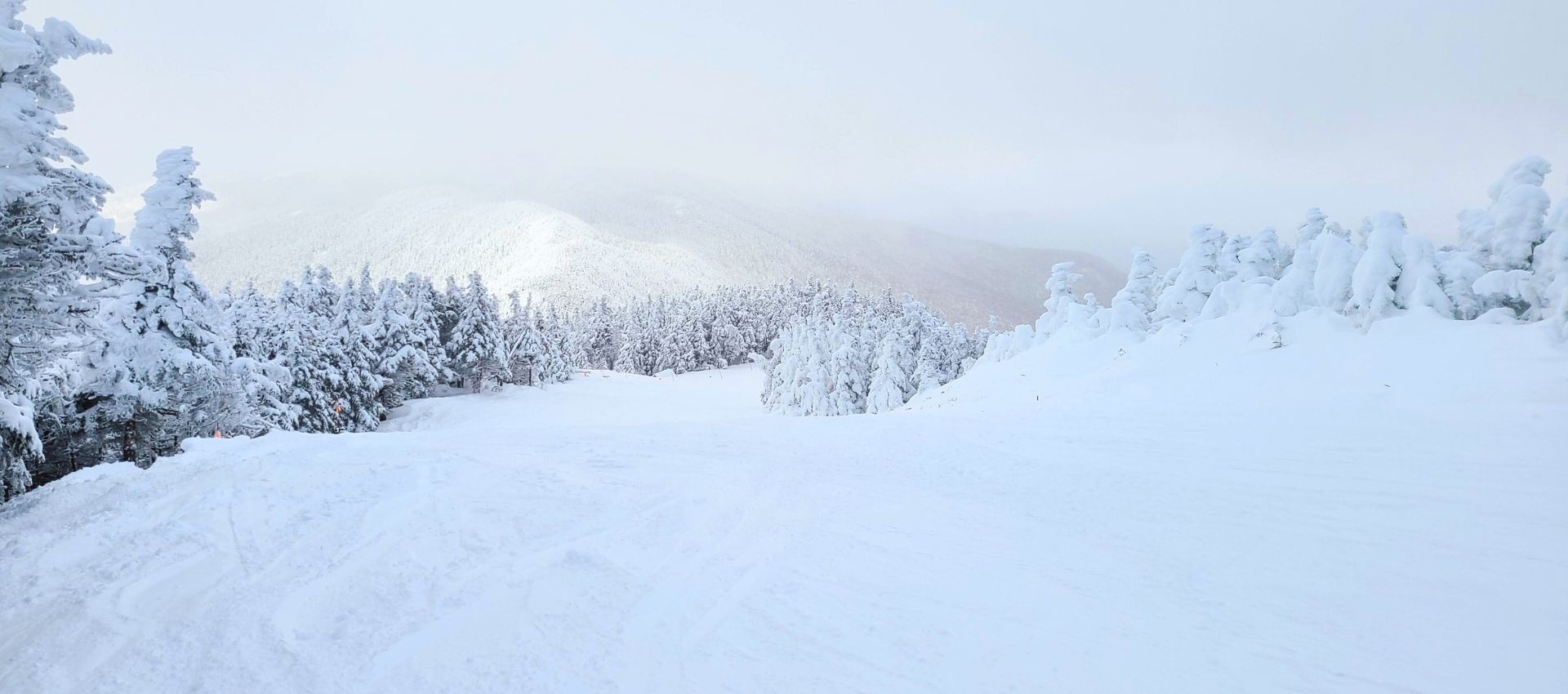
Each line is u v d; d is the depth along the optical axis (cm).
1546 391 912
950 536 628
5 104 784
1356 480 702
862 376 4134
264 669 421
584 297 18050
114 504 782
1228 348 1586
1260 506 652
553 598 505
